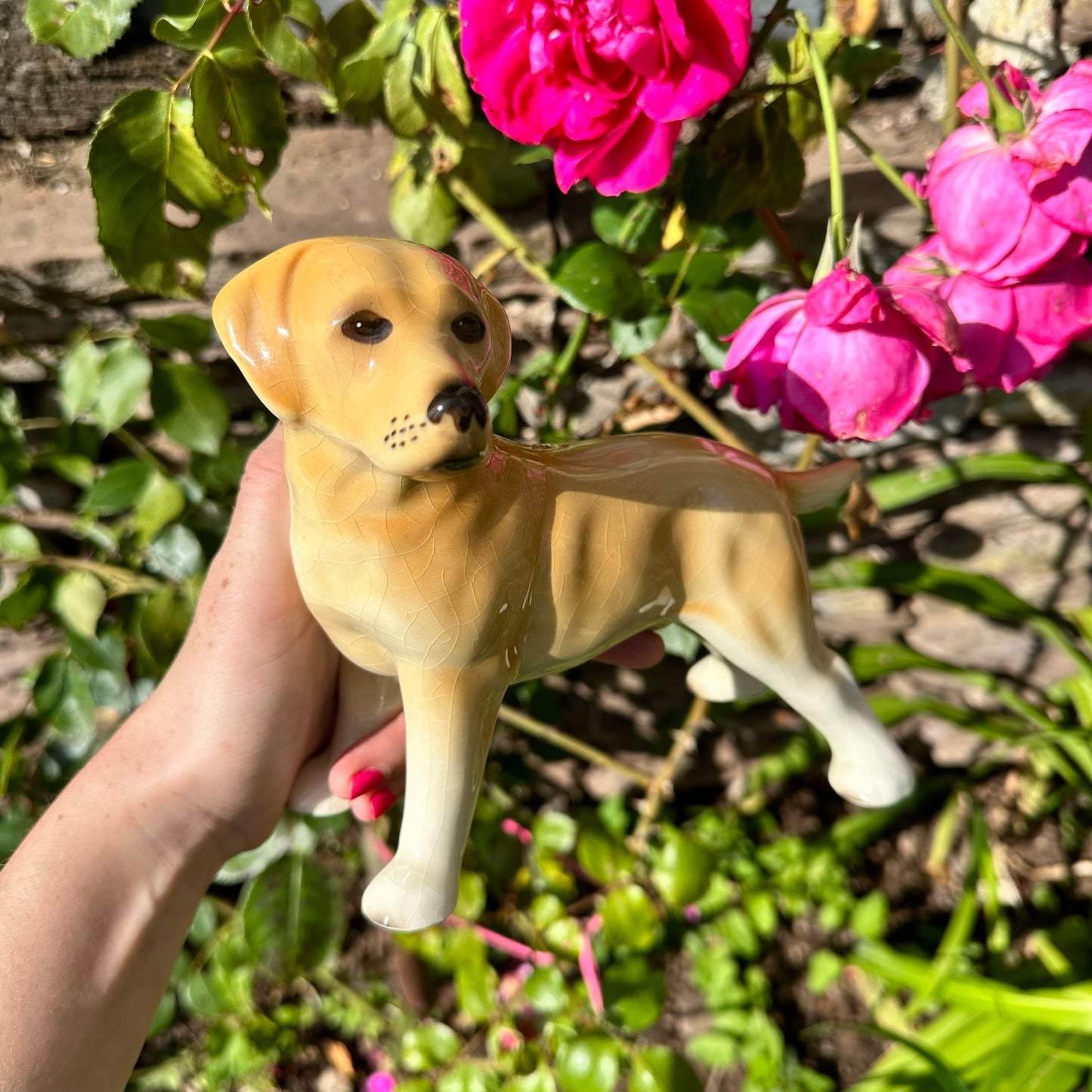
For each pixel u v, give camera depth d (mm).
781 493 338
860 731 357
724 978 734
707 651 667
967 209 350
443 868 315
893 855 802
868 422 339
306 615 435
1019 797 794
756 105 432
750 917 735
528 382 581
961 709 702
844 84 449
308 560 294
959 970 651
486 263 526
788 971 761
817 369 337
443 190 515
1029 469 587
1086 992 562
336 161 560
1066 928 707
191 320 528
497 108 355
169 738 437
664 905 729
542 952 678
